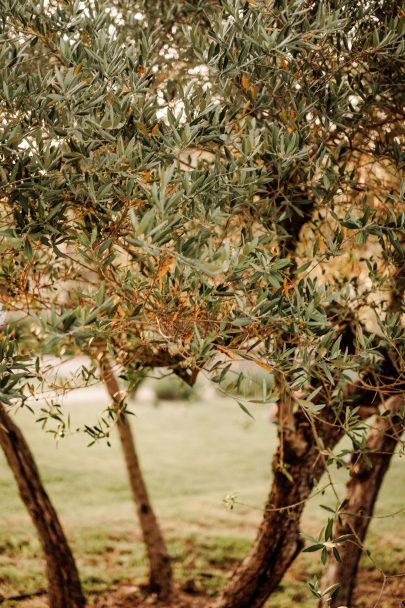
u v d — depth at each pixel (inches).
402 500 305.7
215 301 86.9
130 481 226.7
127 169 84.8
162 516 296.8
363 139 113.2
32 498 181.8
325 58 97.9
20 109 88.4
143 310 93.3
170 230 70.9
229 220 103.0
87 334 71.4
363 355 90.1
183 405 617.9
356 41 95.8
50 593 187.2
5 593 210.1
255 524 287.3
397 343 98.0
